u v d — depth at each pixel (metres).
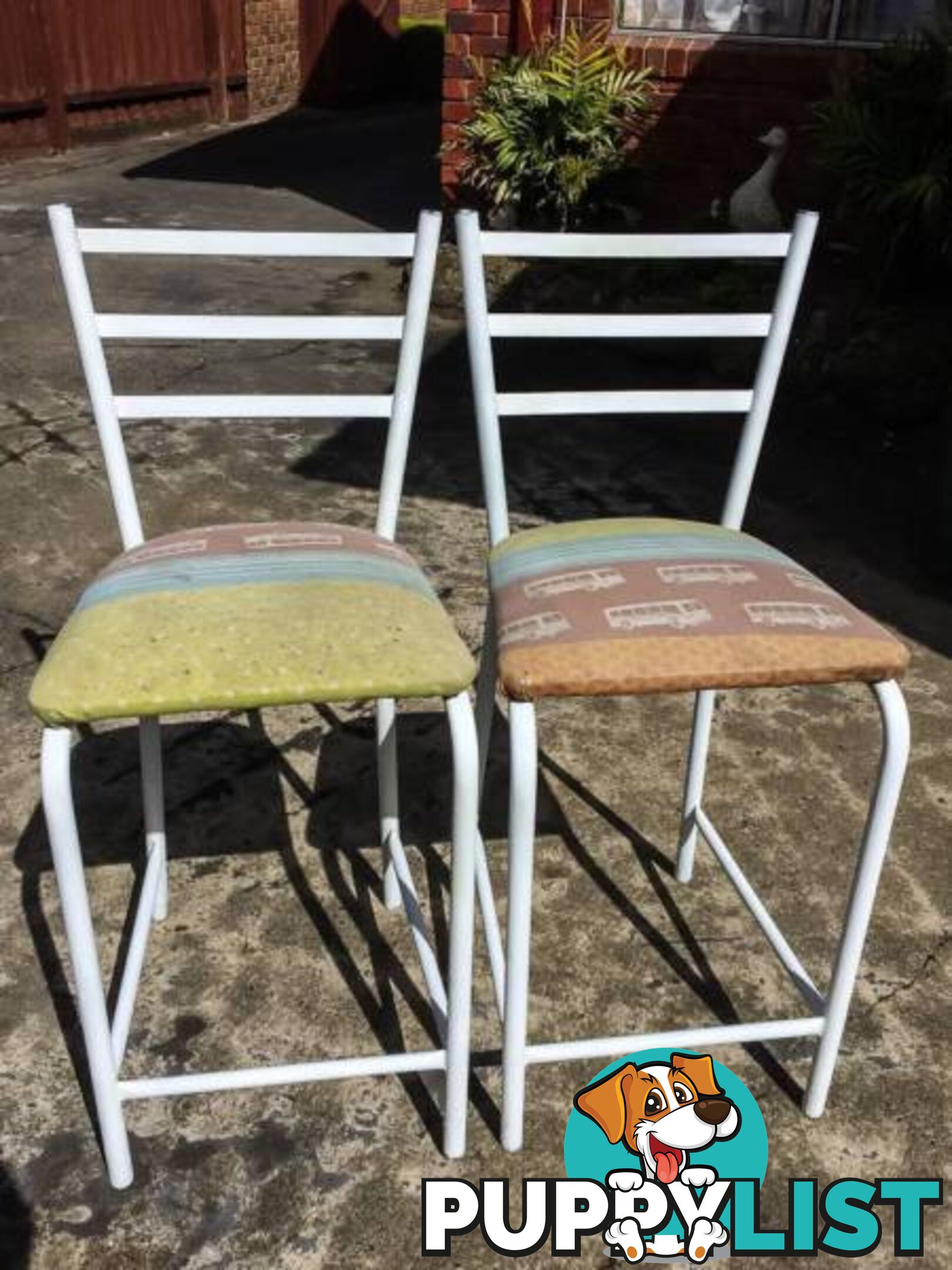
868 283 4.59
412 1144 1.56
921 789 2.28
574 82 4.87
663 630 1.35
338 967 1.83
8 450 3.55
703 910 1.97
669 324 1.64
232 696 1.25
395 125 10.42
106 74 8.78
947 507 2.97
